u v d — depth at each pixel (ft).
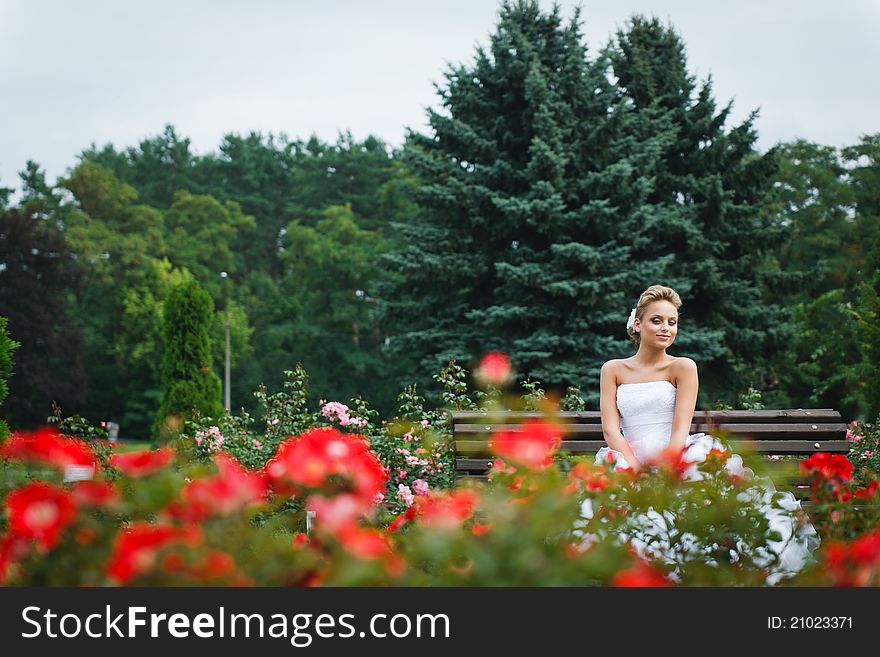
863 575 6.17
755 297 86.33
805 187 126.93
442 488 20.83
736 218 85.20
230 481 5.99
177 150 207.82
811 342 97.09
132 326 158.61
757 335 81.10
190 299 60.64
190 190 201.98
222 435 25.72
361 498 6.36
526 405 25.68
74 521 5.84
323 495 6.29
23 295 127.03
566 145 76.95
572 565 5.55
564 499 6.12
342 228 156.15
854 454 24.76
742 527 7.09
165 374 59.88
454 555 5.69
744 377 87.30
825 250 123.54
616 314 71.41
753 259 87.86
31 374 124.16
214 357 156.76
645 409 16.07
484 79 84.38
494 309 73.10
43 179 188.65
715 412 18.30
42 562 5.72
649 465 7.45
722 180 87.15
